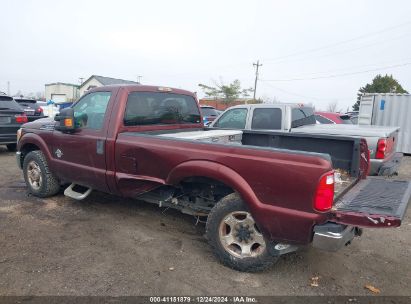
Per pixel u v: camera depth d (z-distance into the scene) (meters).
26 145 5.84
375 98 12.57
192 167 3.55
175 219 4.93
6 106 9.52
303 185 2.97
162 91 4.94
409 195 3.59
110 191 4.54
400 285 3.38
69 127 4.63
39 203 5.48
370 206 3.16
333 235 2.93
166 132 4.98
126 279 3.31
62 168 5.07
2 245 3.96
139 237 4.29
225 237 3.55
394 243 4.42
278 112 7.19
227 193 3.79
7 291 3.06
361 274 3.58
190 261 3.71
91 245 4.02
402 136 12.20
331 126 7.40
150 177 4.00
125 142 4.17
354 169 4.29
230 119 7.86
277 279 3.41
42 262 3.59
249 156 3.25
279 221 3.12
